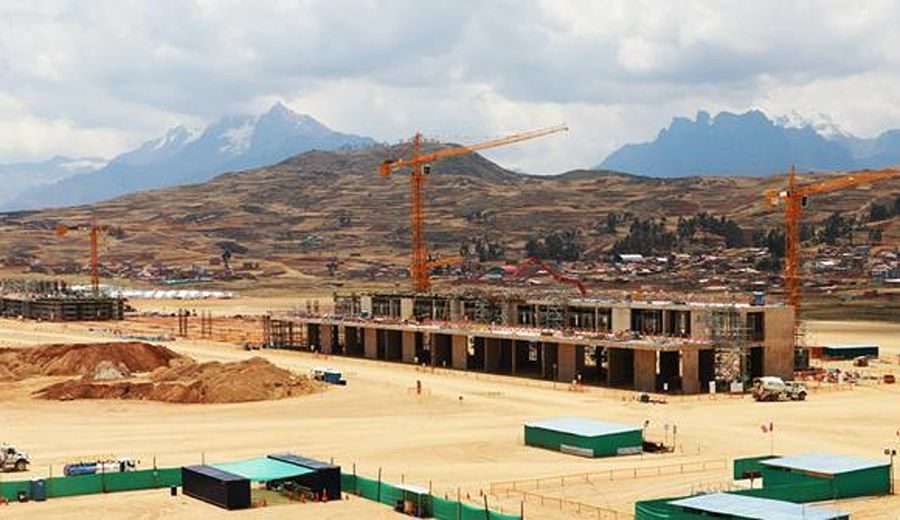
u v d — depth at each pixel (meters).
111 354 189.25
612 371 172.62
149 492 95.44
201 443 120.38
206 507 89.50
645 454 114.44
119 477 96.12
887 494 94.81
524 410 144.75
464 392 162.38
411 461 110.31
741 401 153.00
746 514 78.88
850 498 93.12
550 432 116.81
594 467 106.81
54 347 192.88
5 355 194.00
